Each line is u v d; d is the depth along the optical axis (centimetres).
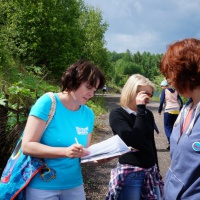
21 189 184
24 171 186
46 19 1432
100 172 456
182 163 132
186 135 132
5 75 650
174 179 136
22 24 1360
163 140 733
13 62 789
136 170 236
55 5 1512
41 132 188
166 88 633
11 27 1242
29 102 423
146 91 244
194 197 127
